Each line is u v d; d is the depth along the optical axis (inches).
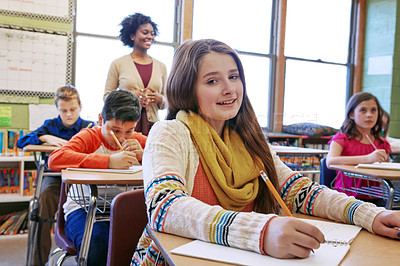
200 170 31.0
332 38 197.8
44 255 85.0
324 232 26.2
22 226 120.8
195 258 20.6
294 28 186.1
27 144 100.0
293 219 21.5
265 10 180.7
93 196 50.0
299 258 20.6
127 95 66.0
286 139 126.8
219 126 32.9
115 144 68.6
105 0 146.5
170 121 32.0
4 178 124.7
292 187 33.9
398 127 198.1
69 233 54.5
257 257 20.6
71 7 138.9
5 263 91.8
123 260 38.3
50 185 91.0
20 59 132.3
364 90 205.9
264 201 33.9
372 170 74.6
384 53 197.0
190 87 31.5
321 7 193.2
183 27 152.2
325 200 31.1
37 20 134.6
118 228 38.0
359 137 97.3
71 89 106.8
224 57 30.9
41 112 135.8
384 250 22.9
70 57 138.9
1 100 130.4
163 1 154.6
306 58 190.2
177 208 24.9
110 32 148.0
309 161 118.6
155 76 108.7
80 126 108.0
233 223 22.5
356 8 203.8
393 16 193.2
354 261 20.8
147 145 30.7
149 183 28.0
